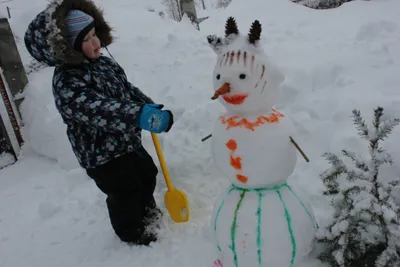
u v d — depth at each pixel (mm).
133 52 4910
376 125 1775
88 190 3207
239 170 1638
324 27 4938
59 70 2055
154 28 5836
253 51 1580
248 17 6887
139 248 2426
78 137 2160
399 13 5066
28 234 2877
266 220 1638
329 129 2803
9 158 4070
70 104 1939
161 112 1796
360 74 3312
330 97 3062
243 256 1685
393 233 1653
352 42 4039
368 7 5645
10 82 4348
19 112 4410
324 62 3545
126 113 1825
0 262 2639
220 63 1602
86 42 2012
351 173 1794
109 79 2189
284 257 1663
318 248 1977
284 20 5918
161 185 2914
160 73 4312
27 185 3572
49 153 3926
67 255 2561
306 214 1726
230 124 1659
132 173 2320
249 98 1575
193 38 4895
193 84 3838
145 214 2598
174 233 2459
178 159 3059
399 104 2732
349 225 1710
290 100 3156
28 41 2051
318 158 2656
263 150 1590
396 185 1809
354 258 1769
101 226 2762
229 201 1735
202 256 2232
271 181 1649
